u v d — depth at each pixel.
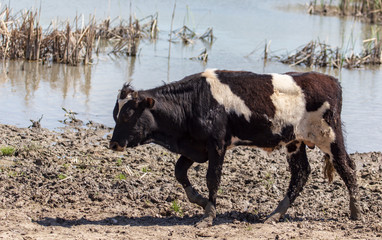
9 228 10.45
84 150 16.19
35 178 13.49
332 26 41.66
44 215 11.45
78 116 19.59
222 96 11.20
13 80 23.52
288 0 52.59
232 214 11.98
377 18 45.88
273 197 13.37
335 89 11.73
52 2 38.94
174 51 31.34
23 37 27.27
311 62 29.98
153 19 35.47
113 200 12.61
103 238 10.16
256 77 11.45
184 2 46.59
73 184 13.27
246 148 17.31
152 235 10.51
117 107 11.00
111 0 42.69
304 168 12.23
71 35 27.08
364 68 30.38
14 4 36.00
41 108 20.12
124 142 10.97
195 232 10.76
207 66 27.84
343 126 12.58
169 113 11.12
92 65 27.11
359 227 11.27
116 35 33.09
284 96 11.41
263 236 10.57
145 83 23.88
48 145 16.36
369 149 17.88
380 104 22.78
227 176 14.75
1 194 12.44
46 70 25.62
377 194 13.60
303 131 11.66
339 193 13.66
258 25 40.28
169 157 16.11
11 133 17.05
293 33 37.91
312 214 12.28
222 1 49.06
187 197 12.20
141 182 13.73
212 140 11.14
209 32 35.00
